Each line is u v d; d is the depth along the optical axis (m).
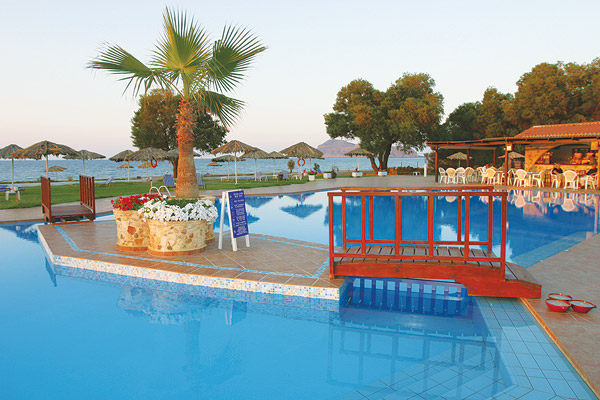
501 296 4.58
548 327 3.70
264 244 7.20
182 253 6.33
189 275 5.32
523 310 4.35
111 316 4.32
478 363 3.22
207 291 5.21
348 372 3.11
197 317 4.31
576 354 3.15
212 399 2.75
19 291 5.13
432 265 4.74
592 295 4.49
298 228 9.96
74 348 3.54
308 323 4.16
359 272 4.97
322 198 16.88
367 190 5.02
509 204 13.98
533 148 22.41
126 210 6.52
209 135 33.34
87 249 6.79
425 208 13.65
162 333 3.88
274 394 2.82
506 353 3.37
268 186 21.83
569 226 9.76
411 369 3.17
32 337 3.76
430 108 32.16
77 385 2.94
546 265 5.71
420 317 4.29
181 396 2.80
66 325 4.05
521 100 30.39
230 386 2.92
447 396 2.74
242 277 5.15
